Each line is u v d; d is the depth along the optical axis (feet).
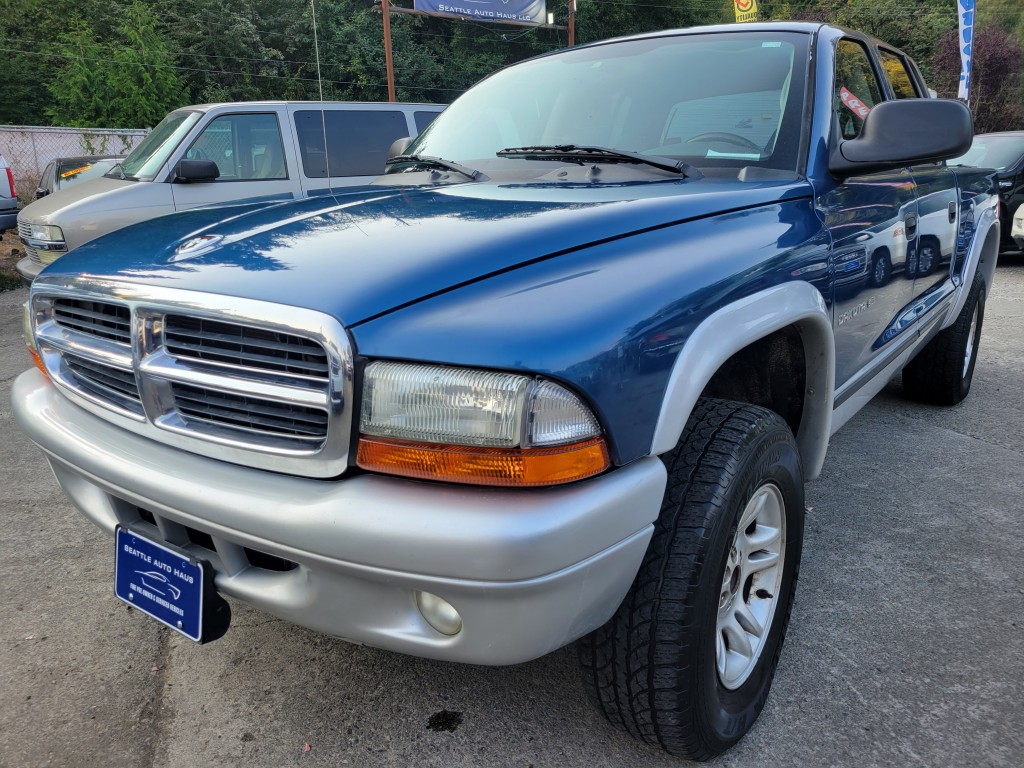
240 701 6.85
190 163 20.84
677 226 5.90
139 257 5.75
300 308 4.62
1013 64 95.96
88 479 5.88
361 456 4.61
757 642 6.43
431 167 8.63
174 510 5.18
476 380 4.37
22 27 81.46
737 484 5.41
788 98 7.86
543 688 6.97
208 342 5.08
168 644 7.68
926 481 11.27
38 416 6.38
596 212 5.70
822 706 6.66
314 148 22.70
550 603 4.47
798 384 7.58
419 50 90.02
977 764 5.99
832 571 8.82
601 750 6.22
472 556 4.26
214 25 80.79
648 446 4.82
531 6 61.57
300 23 84.02
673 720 5.45
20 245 38.96
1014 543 9.45
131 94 72.69
